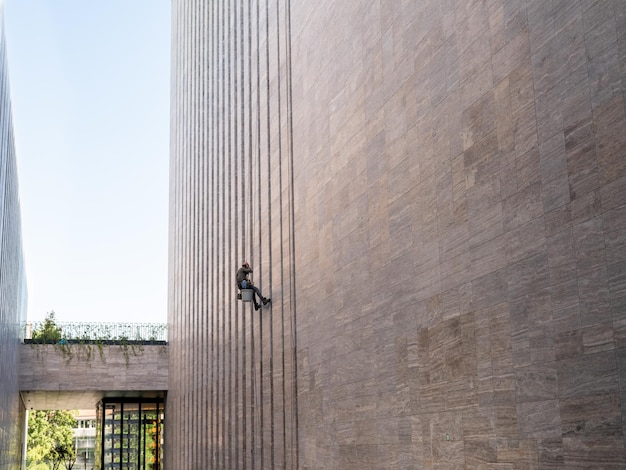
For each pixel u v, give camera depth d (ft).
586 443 26.78
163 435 144.15
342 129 53.01
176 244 131.03
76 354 131.75
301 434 59.77
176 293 128.26
